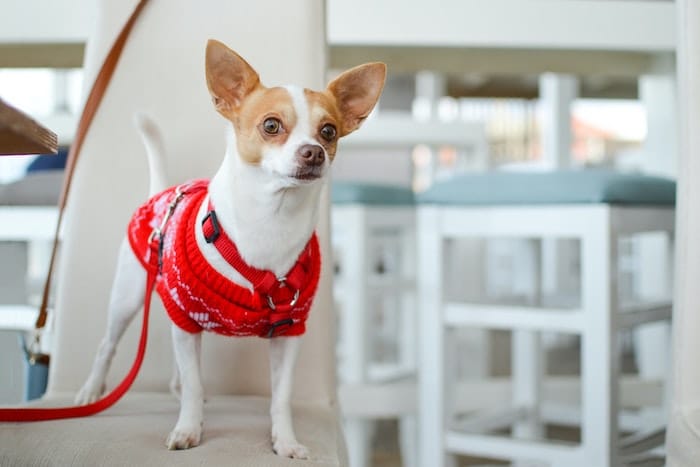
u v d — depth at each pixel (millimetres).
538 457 1535
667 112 2135
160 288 916
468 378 2602
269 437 889
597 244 1438
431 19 1835
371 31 1829
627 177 1457
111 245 1138
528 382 1968
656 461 1595
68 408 938
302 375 1101
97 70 1161
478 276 2572
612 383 1433
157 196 1002
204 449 830
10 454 836
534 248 1958
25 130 611
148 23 1161
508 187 1544
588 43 1882
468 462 2234
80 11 1680
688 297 894
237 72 918
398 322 2984
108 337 1040
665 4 1886
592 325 1444
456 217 1650
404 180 4281
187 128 1140
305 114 889
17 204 1861
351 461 2025
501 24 1853
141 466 795
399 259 3025
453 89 4914
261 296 864
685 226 908
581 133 5555
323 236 1120
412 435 2092
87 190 1150
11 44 1719
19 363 1516
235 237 853
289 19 1148
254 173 853
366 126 2352
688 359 883
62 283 1146
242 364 1121
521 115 5312
